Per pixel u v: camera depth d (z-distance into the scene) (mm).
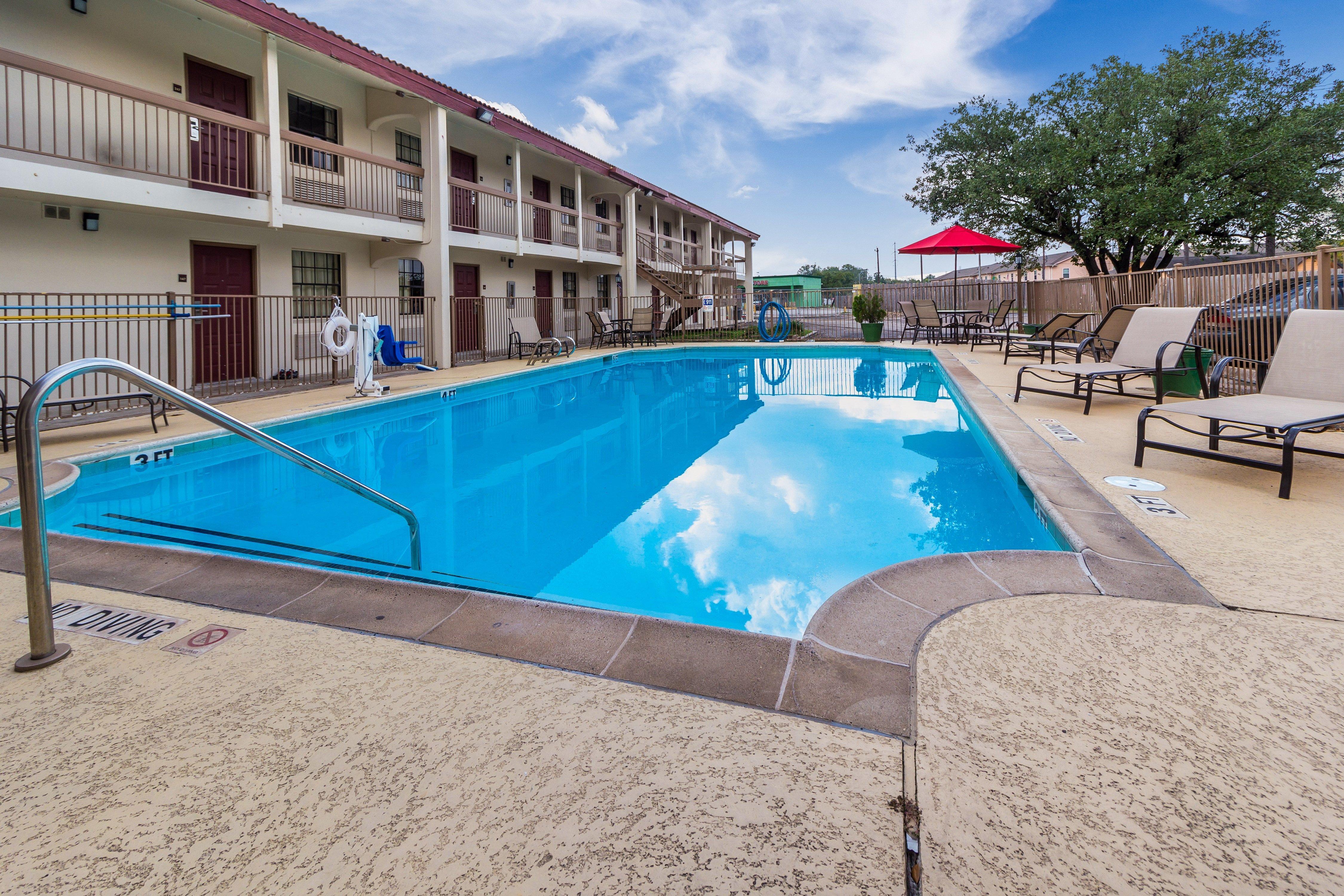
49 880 1115
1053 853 1138
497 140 15797
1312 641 1880
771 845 1165
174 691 1726
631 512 4156
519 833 1203
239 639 2025
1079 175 16469
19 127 7590
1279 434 4785
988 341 15352
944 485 4680
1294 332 4059
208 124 9500
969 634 1950
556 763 1400
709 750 1438
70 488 4367
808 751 1429
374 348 8523
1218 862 1115
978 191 17516
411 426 7277
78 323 8172
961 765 1371
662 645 1952
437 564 3258
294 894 1079
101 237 8469
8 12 7410
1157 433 5051
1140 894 1052
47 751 1477
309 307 11234
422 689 1720
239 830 1226
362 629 2094
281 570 2584
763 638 1971
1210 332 6543
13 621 2178
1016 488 4125
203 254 9695
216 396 8188
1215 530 2877
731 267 32344
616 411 8133
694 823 1220
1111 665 1769
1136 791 1287
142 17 8633
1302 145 16172
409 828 1222
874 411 7812
